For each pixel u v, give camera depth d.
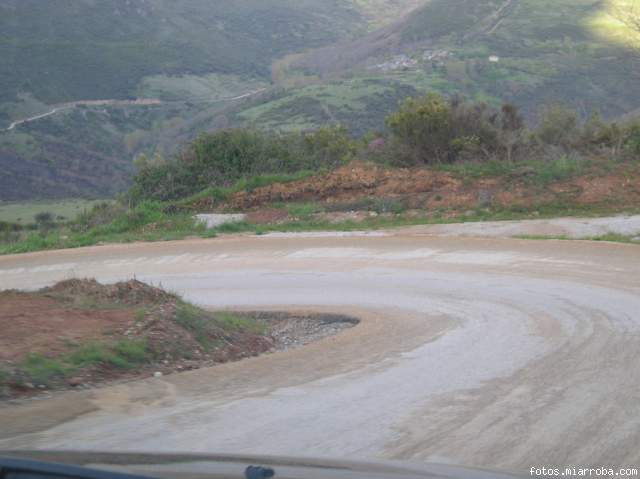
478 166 25.94
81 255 20.98
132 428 6.88
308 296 15.23
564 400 7.43
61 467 2.42
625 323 10.77
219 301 15.41
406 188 24.88
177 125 103.81
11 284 18.36
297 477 2.52
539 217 21.73
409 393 7.91
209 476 2.43
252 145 31.19
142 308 11.30
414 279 15.87
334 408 7.46
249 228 23.12
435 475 2.80
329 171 27.08
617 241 17.86
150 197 29.61
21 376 8.12
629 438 6.33
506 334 10.61
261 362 9.68
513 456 6.02
